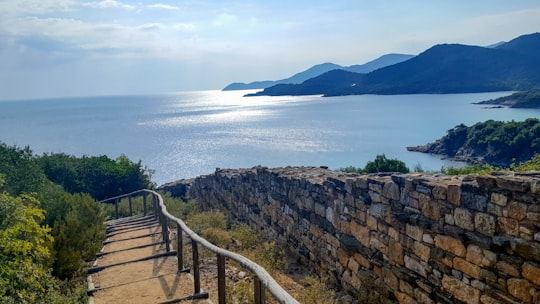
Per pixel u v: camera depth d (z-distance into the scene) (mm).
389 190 6391
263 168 12039
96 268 7434
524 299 4289
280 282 7688
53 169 18250
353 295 7438
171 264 7613
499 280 4566
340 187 7812
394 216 6270
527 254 4223
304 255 9414
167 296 5988
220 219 12367
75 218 8969
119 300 5898
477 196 4812
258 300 4191
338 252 7941
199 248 8898
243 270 7703
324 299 6645
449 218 5234
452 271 5219
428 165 32219
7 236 5125
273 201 11109
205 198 18219
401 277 6168
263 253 8938
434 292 5527
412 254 5930
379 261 6668
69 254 7371
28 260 5324
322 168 12172
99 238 9672
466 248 4984
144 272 7176
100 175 19344
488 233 4680
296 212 9742
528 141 29906
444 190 5289
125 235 10461
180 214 13859
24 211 5754
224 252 4926
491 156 31938
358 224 7246
